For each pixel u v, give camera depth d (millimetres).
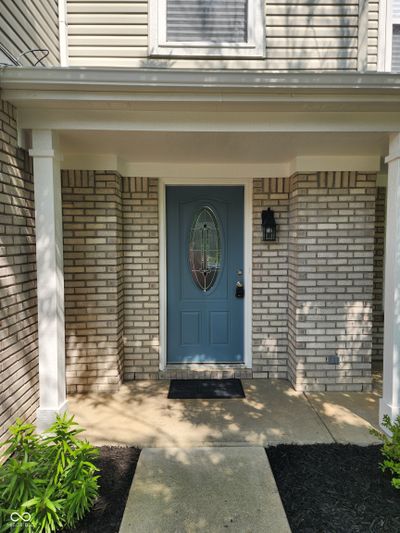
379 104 2539
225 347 4242
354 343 3703
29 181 2805
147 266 3980
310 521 1966
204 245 4180
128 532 1899
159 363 4047
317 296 3680
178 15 3615
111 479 2320
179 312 4203
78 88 2371
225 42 3602
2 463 2324
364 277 3670
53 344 2760
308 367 3713
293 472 2383
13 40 2582
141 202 3928
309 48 3598
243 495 2176
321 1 3570
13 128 2543
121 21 3535
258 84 2361
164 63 3572
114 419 3143
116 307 3727
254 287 3996
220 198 4152
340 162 3598
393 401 2789
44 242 2721
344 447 2680
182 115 2662
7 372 2432
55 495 1902
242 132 2734
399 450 2230
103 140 2998
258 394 3646
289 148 3271
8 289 2465
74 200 3631
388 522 1947
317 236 3646
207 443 2760
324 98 2477
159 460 2535
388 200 2822
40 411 2756
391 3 3592
